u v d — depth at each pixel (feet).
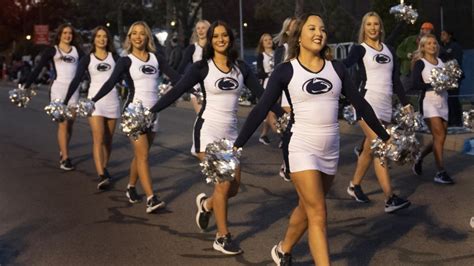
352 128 48.14
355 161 36.68
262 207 27.43
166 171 35.22
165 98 21.35
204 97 21.54
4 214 27.12
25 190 31.53
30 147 44.57
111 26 155.53
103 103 30.55
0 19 190.19
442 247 21.68
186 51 34.30
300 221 17.71
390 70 26.35
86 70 30.94
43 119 62.39
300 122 17.07
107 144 31.65
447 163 35.29
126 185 31.99
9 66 168.45
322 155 17.10
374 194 28.89
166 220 25.66
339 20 97.81
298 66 17.02
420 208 26.48
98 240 23.29
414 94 41.57
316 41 16.75
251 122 17.03
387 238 22.79
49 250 22.29
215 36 20.98
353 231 23.70
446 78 29.12
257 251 21.68
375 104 26.20
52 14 181.16
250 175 33.91
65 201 29.09
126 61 26.40
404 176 32.35
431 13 75.92
